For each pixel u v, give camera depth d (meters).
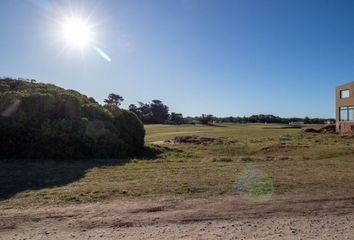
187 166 12.56
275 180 9.38
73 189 8.13
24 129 14.62
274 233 5.35
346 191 8.07
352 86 48.34
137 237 5.12
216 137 36.34
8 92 15.77
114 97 120.56
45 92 16.86
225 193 7.82
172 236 5.18
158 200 7.15
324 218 6.09
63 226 5.57
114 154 16.72
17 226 5.56
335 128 53.72
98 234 5.23
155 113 128.00
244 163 13.69
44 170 11.16
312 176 10.09
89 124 15.98
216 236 5.20
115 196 7.47
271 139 34.53
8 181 9.23
